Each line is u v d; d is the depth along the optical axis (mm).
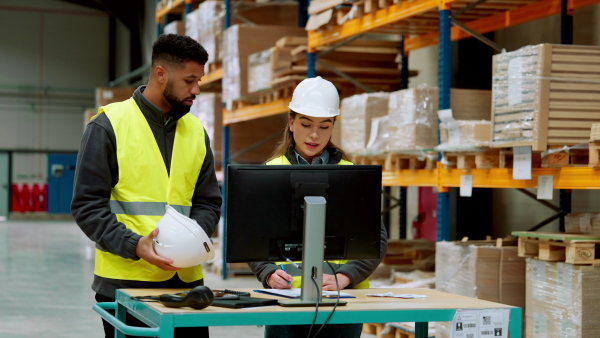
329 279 3428
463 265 5547
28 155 27938
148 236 3154
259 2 10797
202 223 3621
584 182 4664
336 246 3186
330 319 2844
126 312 3410
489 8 6953
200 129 3725
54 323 7531
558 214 6824
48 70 28109
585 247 4582
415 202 10172
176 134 3582
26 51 27891
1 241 17375
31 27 27922
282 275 3406
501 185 5363
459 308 2980
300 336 3514
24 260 13266
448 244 5742
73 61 28359
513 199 7996
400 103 6355
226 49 10164
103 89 18406
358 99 6984
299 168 3104
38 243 16938
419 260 7379
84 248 15781
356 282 3516
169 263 3141
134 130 3465
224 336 7051
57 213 28047
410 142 6191
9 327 7289
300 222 3100
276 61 8500
